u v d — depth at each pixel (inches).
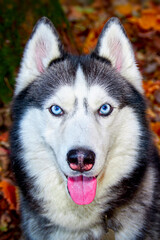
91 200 23.5
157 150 29.8
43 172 25.6
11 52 35.9
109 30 26.1
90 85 24.5
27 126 25.3
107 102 24.5
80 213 25.3
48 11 36.9
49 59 26.4
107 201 25.6
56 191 25.5
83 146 22.3
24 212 27.1
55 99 24.3
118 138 25.3
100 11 58.1
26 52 25.9
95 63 26.0
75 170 22.6
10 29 35.5
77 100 24.1
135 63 26.5
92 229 25.8
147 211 26.1
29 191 26.3
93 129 23.1
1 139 34.2
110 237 25.3
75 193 23.6
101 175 25.1
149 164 27.3
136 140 25.6
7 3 35.2
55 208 25.6
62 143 23.1
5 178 32.0
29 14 35.9
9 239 30.8
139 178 26.0
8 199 30.9
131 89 26.0
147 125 26.4
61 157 23.0
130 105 25.6
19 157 26.0
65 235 25.9
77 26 49.0
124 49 26.3
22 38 35.9
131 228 25.6
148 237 26.2
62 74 25.3
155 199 27.0
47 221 25.9
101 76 25.2
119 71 26.4
